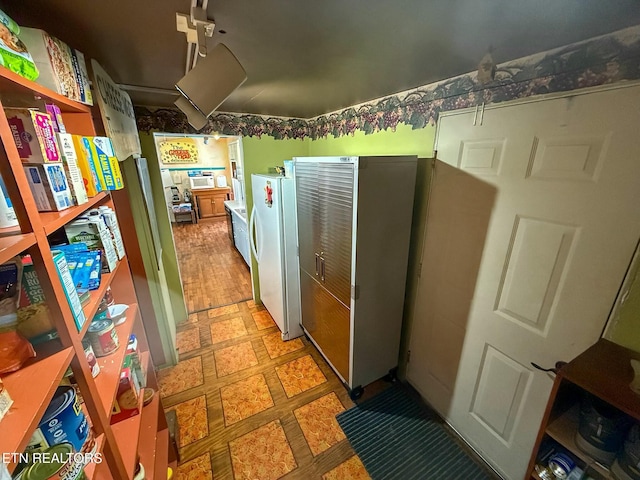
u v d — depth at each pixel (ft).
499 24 2.68
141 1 2.31
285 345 8.13
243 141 8.73
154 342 7.01
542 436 3.16
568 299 3.57
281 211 7.20
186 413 5.96
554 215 3.57
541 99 3.48
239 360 7.52
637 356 3.04
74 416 2.14
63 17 2.59
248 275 12.89
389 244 5.44
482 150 4.27
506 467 4.66
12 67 1.98
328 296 6.32
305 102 6.74
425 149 5.34
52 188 2.28
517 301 4.15
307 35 2.98
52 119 2.54
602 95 2.98
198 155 23.54
